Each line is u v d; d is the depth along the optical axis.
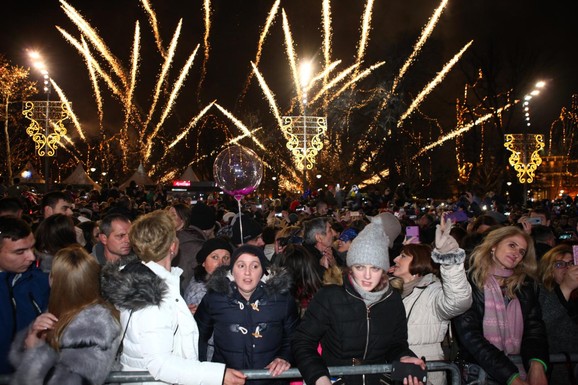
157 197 20.17
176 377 3.64
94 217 12.40
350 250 4.00
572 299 4.93
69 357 3.38
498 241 4.44
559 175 42.84
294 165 41.12
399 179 37.41
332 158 37.47
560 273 5.03
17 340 3.76
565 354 4.38
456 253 4.09
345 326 3.93
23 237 4.59
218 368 3.75
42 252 5.97
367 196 18.98
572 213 18.62
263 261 4.43
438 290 4.62
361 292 3.93
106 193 19.16
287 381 4.61
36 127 21.77
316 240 6.92
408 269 4.88
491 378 4.28
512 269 4.46
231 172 7.30
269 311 4.38
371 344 3.93
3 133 41.00
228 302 4.38
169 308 3.79
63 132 22.09
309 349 3.86
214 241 5.62
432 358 4.61
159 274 3.99
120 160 51.75
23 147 42.59
